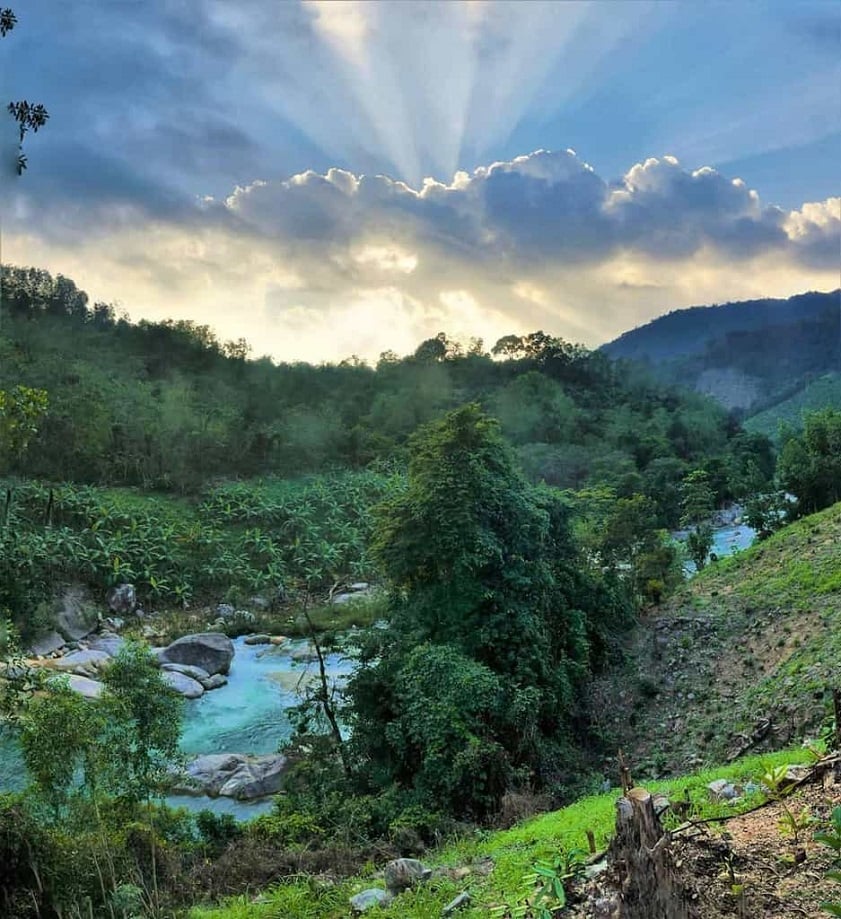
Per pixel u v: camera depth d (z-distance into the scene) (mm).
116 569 44312
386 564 21859
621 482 65750
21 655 15320
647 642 23000
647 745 19016
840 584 20516
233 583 49594
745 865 5352
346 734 24906
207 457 68812
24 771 16078
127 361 84562
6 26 9148
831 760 6836
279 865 12602
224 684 32719
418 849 13383
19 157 9070
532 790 16547
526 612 20531
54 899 9180
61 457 57594
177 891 11078
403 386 102375
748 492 64438
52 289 102938
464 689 17469
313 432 78562
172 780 18469
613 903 4484
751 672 19406
